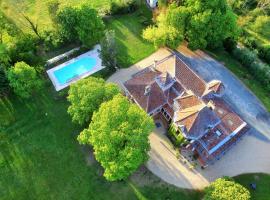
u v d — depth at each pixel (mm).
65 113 71375
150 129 58062
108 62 76125
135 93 67750
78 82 66062
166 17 77188
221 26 75312
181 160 65500
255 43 83812
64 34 78750
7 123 69625
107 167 56406
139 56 81250
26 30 85938
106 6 92250
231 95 75375
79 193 61688
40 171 64062
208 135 63688
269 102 74938
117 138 55875
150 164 64688
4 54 71812
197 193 62094
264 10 90438
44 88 74938
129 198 61094
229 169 65125
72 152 66250
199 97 66938
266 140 69250
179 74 68312
